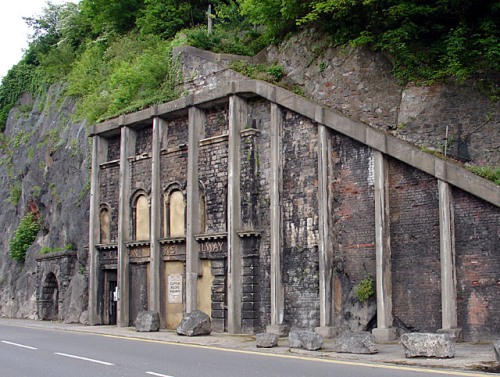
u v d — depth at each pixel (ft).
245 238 71.10
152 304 80.23
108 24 139.44
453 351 43.24
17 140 149.79
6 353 51.39
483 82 60.23
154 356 47.70
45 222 122.01
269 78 75.00
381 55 67.26
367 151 62.59
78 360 45.70
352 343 48.06
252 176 71.97
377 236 59.77
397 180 60.34
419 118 62.95
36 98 153.38
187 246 76.28
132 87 93.86
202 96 77.46
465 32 61.57
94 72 128.57
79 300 97.55
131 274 86.33
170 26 119.03
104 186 93.20
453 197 56.08
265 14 78.13
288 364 41.81
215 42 88.12
